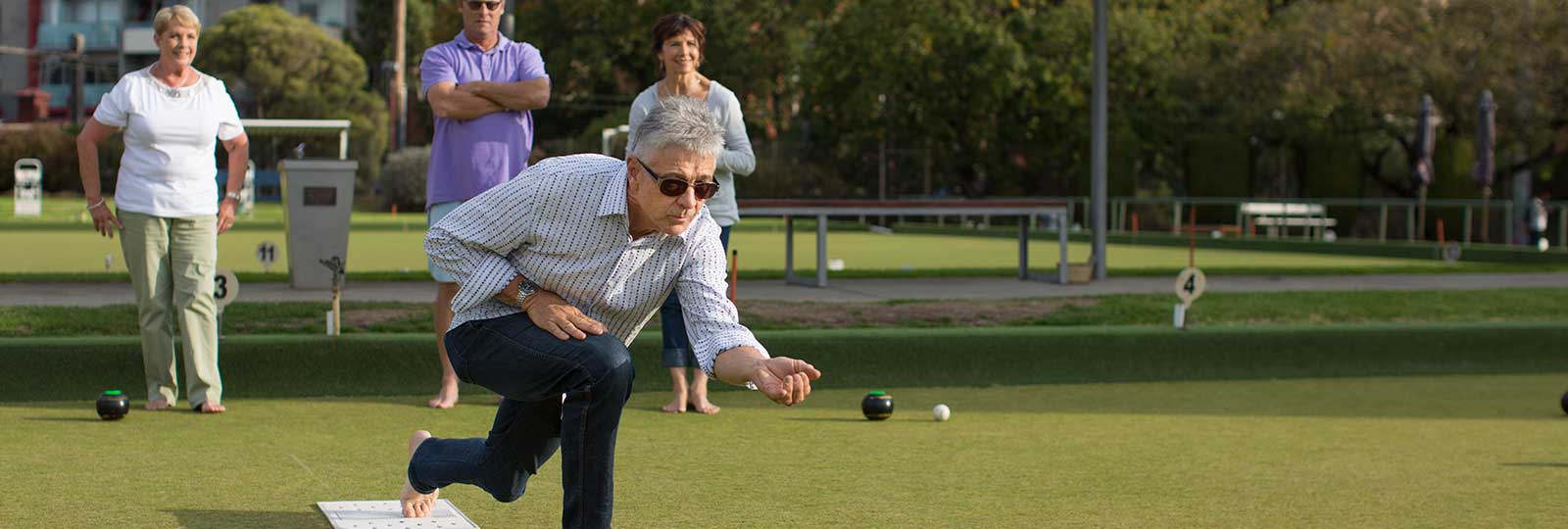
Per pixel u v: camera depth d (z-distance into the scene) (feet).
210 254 19.33
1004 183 121.08
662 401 21.47
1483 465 16.57
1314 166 97.04
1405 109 86.02
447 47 19.33
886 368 23.70
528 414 10.48
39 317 24.00
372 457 16.12
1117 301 30.81
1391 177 104.27
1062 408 21.25
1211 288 39.83
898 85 114.52
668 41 19.57
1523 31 82.64
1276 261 65.36
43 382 20.43
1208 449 17.58
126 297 30.53
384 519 12.51
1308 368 25.61
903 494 14.52
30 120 188.24
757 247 74.90
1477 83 82.89
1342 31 89.15
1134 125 110.63
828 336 23.43
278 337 21.40
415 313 25.79
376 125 165.89
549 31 155.12
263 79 159.53
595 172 9.61
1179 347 25.07
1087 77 107.34
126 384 20.80
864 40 114.42
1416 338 26.22
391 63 165.99
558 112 166.91
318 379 21.36
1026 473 15.76
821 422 19.44
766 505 13.89
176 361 21.59
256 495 13.96
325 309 25.91
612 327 10.42
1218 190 100.42
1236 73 96.02
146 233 18.89
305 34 162.20
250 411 19.57
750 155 20.12
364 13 193.26
